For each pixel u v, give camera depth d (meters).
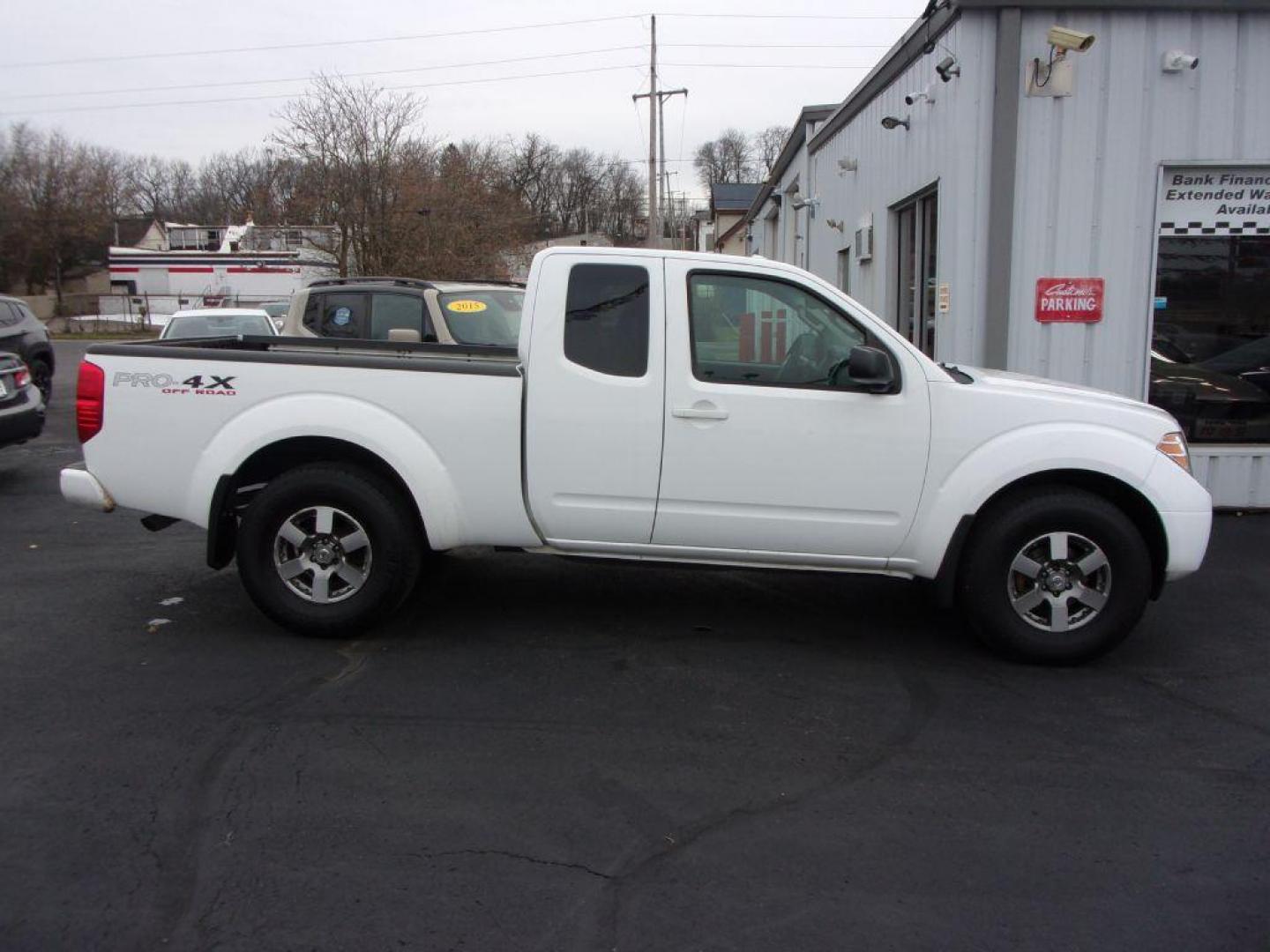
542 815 3.51
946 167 8.47
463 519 5.06
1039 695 4.65
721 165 84.19
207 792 3.63
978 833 3.44
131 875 3.12
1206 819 3.55
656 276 4.90
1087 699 4.62
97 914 2.93
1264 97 8.06
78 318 56.97
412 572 5.18
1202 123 8.09
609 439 4.91
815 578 6.54
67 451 11.77
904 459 4.85
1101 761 3.99
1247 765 3.97
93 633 5.30
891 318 11.16
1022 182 8.14
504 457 4.97
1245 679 4.88
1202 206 8.34
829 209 15.02
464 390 4.94
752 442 4.86
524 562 6.81
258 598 5.16
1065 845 3.37
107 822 3.42
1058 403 4.89
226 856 3.23
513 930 2.88
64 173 63.25
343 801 3.59
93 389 5.12
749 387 4.86
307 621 5.14
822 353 4.92
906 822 3.50
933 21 8.75
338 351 6.05
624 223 87.25
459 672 4.84
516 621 5.59
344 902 3.00
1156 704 4.57
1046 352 8.34
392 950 2.79
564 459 4.95
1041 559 4.95
